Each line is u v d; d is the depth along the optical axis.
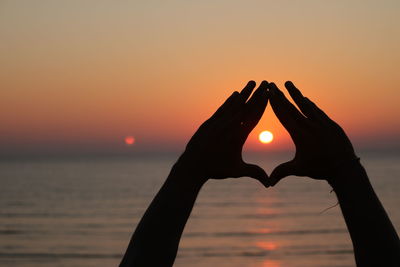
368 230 1.63
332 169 1.75
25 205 68.62
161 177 134.62
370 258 1.59
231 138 1.76
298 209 61.38
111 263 31.12
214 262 31.00
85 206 66.69
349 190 1.72
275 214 56.31
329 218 51.28
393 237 1.61
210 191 93.62
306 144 1.79
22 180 127.44
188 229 45.53
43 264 31.16
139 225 1.63
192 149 1.74
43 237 41.41
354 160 1.76
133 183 113.06
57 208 64.69
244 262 30.92
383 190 83.38
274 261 31.19
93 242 38.69
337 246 35.44
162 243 1.59
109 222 50.44
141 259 1.57
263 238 39.69
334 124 1.81
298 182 112.00
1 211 61.66
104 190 93.25
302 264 30.19
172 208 1.65
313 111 1.81
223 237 40.53
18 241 39.53
